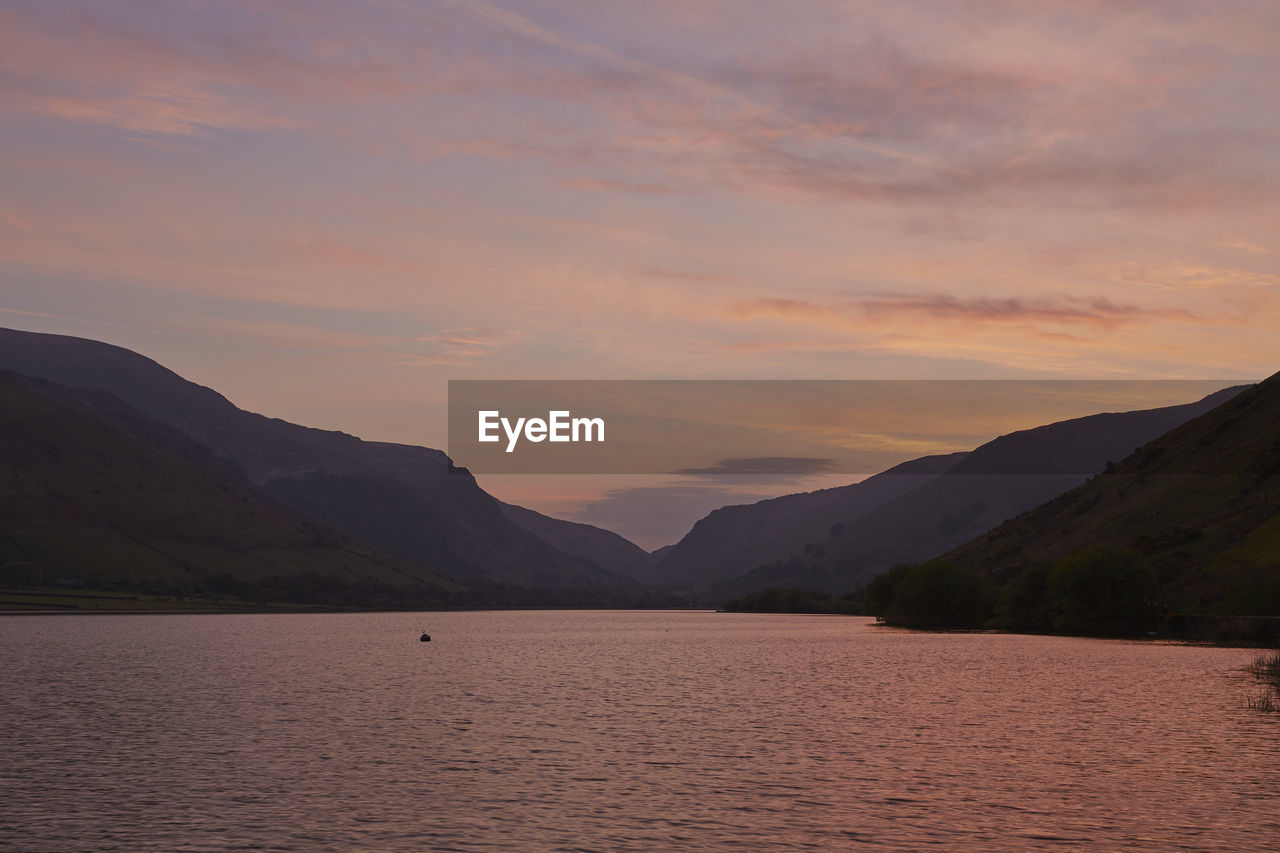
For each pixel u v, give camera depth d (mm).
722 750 55656
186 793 45000
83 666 113688
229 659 127625
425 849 36469
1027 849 36281
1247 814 40812
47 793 44969
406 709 74750
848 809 41906
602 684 95250
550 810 41906
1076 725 63625
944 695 80875
